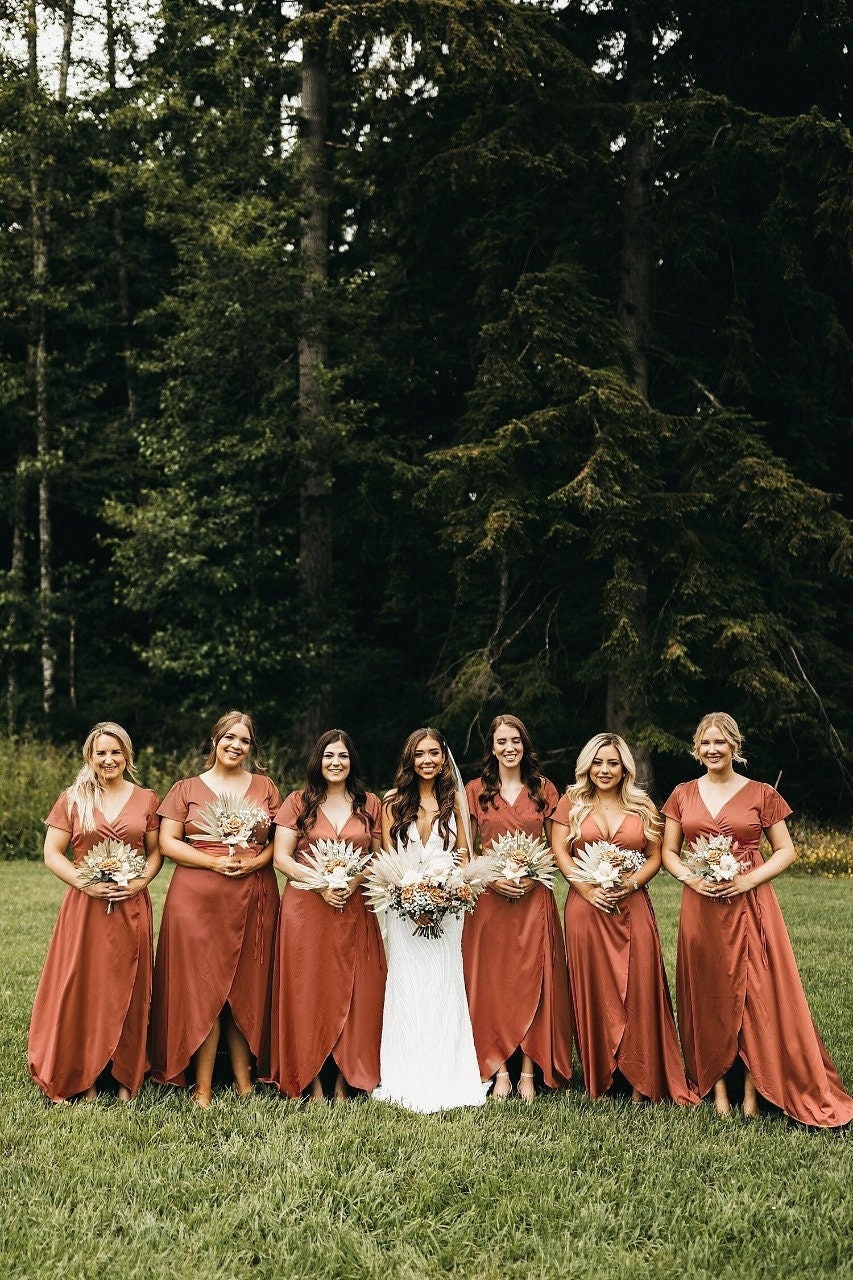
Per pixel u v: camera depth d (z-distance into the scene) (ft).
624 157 52.08
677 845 18.47
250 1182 14.40
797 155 45.39
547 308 46.03
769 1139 15.97
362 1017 18.29
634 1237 13.20
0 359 69.67
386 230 60.44
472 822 19.71
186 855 18.01
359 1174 14.48
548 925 18.90
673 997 24.17
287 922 18.20
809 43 49.21
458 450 46.24
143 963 17.87
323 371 55.01
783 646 49.32
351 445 56.39
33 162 66.23
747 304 52.85
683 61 51.65
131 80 73.36
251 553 55.01
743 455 46.73
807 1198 14.16
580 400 44.65
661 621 47.32
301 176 57.36
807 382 53.31
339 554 66.13
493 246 51.21
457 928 18.54
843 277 52.39
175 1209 13.66
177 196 56.29
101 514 61.77
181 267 57.93
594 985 18.22
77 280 72.84
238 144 58.23
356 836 18.63
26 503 73.67
